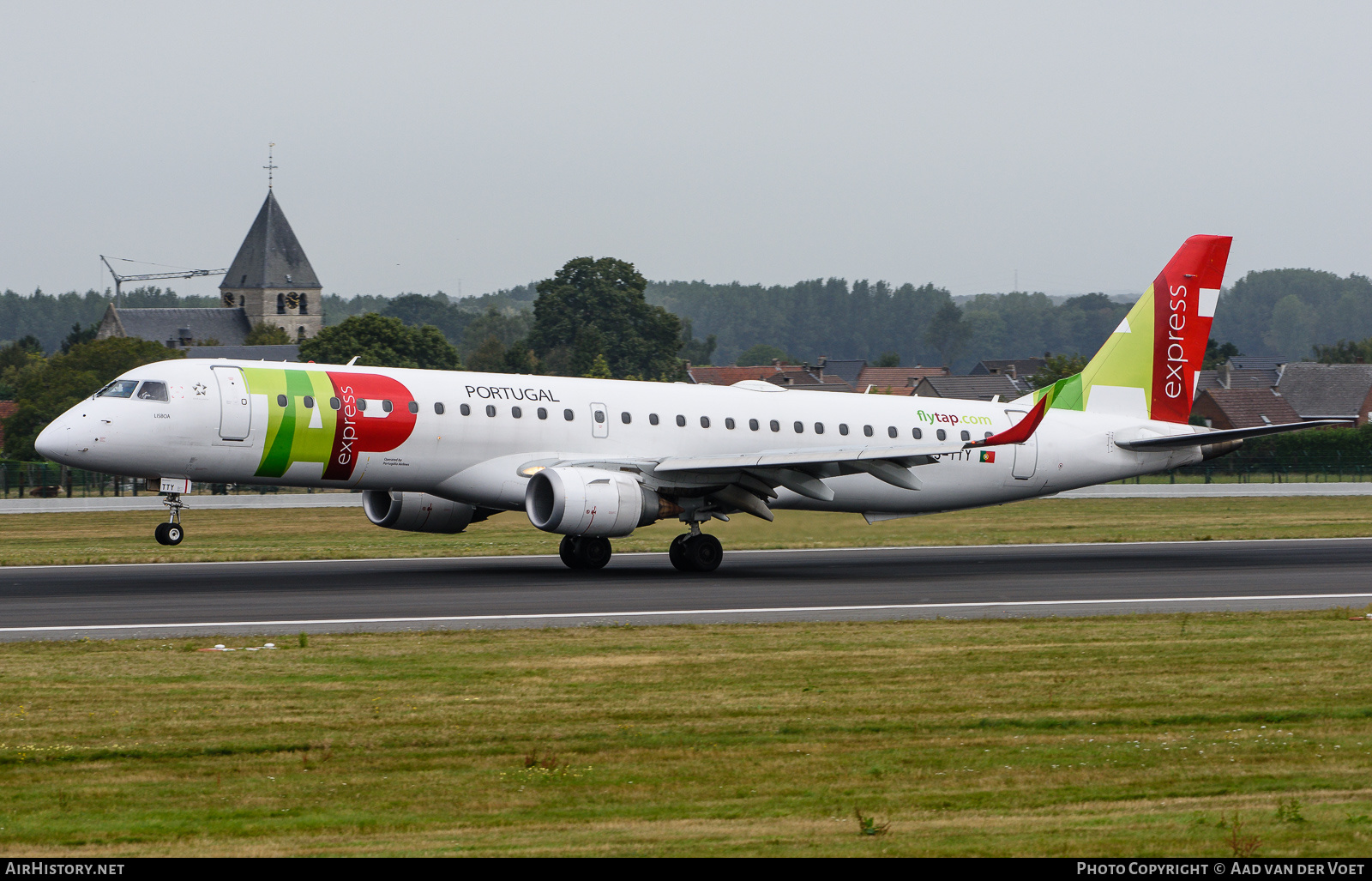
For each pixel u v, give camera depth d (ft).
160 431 379.55
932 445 435.94
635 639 266.57
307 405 393.09
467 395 413.80
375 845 134.10
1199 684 220.23
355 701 203.92
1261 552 498.69
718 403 450.71
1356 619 302.45
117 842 136.46
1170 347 515.50
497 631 278.05
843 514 505.25
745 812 146.41
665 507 414.00
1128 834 135.54
